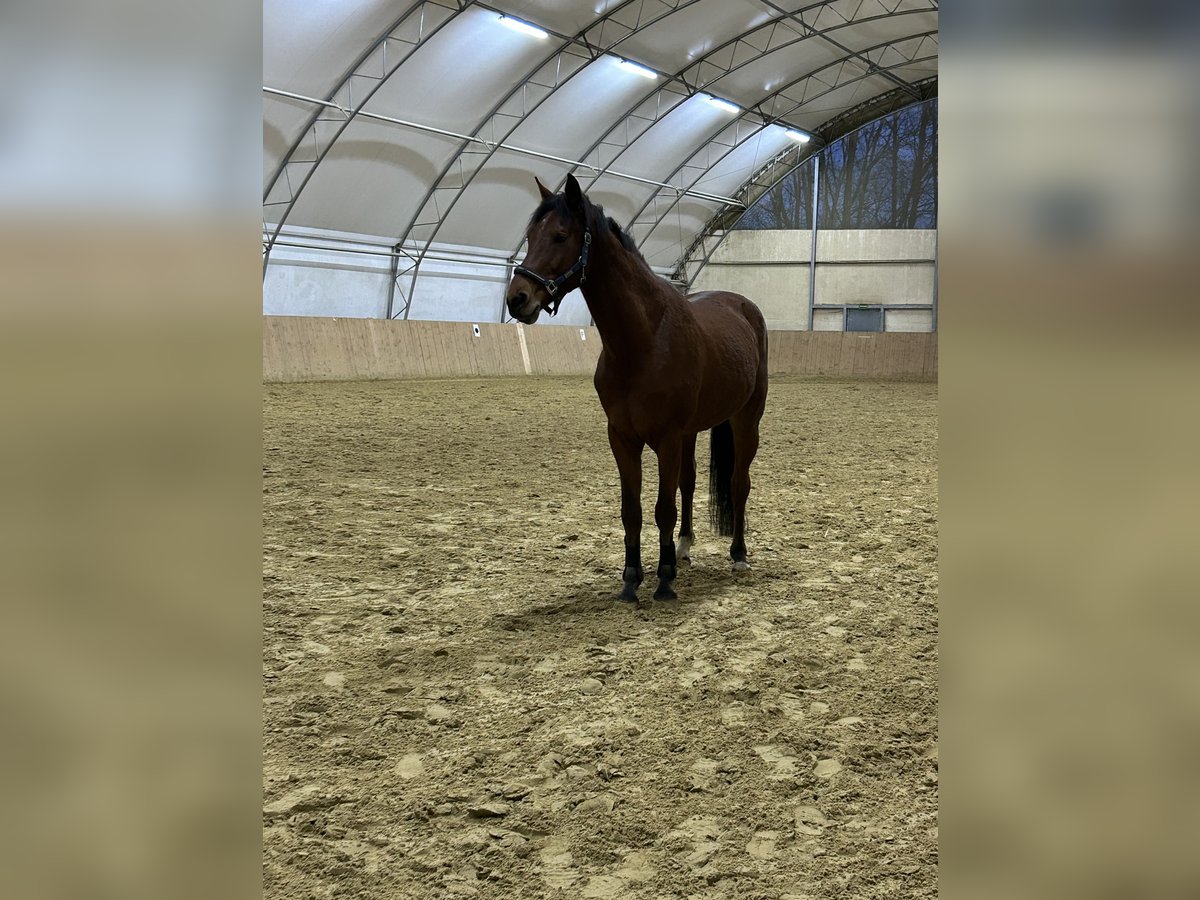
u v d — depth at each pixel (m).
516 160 21.39
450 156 20.00
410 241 21.12
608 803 2.06
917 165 26.00
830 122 26.91
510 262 23.84
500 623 3.43
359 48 16.27
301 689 2.77
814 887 1.73
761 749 2.35
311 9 14.93
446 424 10.42
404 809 2.04
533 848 1.89
